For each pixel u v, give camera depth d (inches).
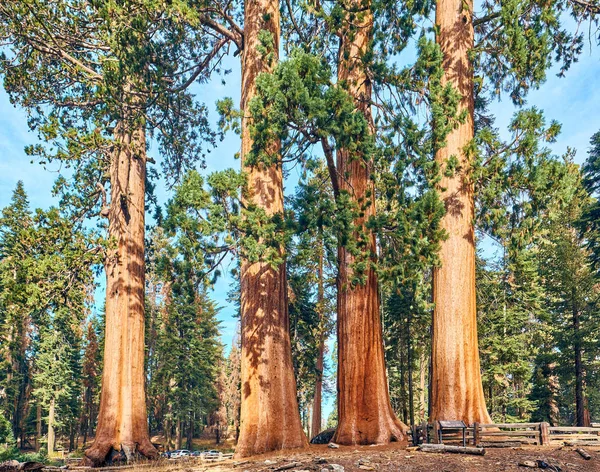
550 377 1151.6
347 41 655.1
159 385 1626.5
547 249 1106.7
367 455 443.2
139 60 679.1
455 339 569.6
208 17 733.9
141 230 820.0
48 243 697.6
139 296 792.3
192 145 1014.4
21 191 1485.0
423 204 530.6
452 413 548.7
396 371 1337.4
